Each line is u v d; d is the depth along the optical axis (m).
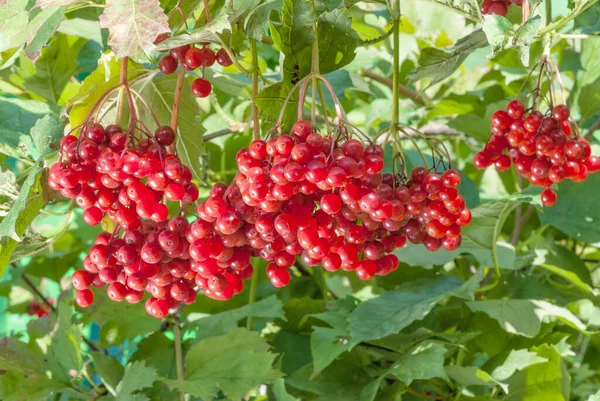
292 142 0.65
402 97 1.05
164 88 0.77
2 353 0.84
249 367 0.84
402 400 0.85
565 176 0.76
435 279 0.87
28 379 0.84
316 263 0.69
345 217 0.69
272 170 0.65
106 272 0.69
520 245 0.95
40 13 0.69
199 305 0.95
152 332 0.89
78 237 1.00
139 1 0.65
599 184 0.89
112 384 0.85
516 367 0.85
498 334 0.88
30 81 0.92
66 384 0.85
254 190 0.65
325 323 0.91
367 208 0.66
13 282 1.00
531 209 0.95
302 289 0.97
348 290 1.18
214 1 0.73
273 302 0.88
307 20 0.70
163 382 0.86
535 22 0.68
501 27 0.68
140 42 0.65
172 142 0.69
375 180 0.67
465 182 0.88
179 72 0.71
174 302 0.71
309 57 0.71
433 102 1.02
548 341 0.87
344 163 0.65
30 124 0.82
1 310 1.23
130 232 0.68
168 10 0.73
